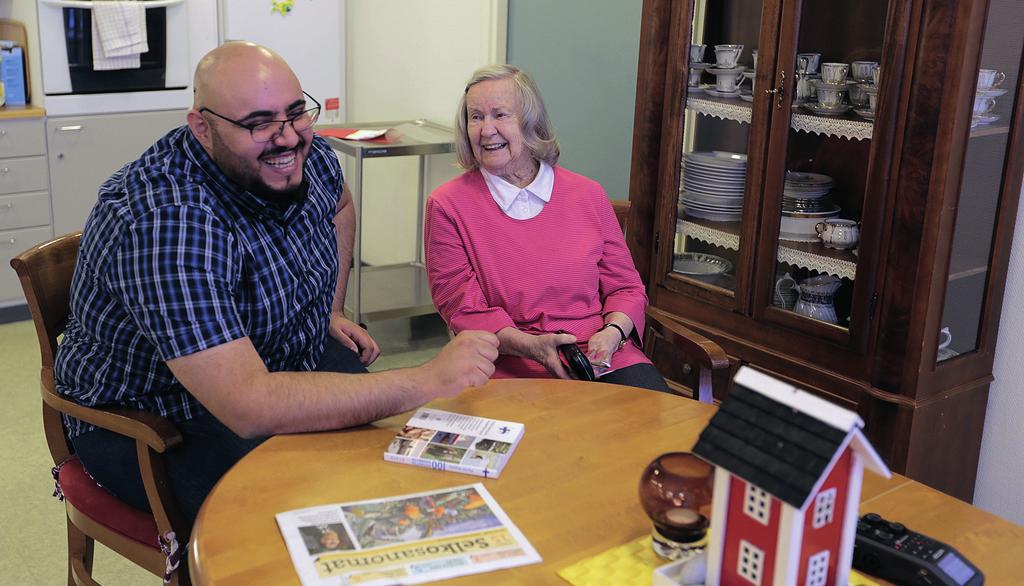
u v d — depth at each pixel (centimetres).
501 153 240
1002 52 231
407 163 455
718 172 278
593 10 383
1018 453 267
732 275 282
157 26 418
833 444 112
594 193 251
